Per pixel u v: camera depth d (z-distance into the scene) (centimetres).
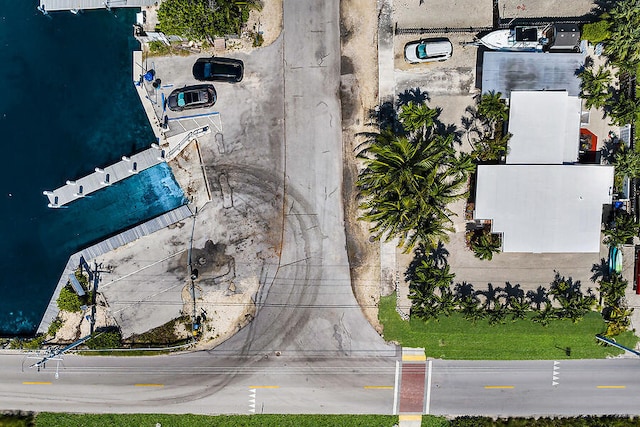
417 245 3269
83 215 3403
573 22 3225
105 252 3303
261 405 3291
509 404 3288
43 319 3328
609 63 3244
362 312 3284
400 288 3278
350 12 3247
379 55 3259
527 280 3284
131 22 3372
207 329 3288
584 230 3133
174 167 3331
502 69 3144
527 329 3266
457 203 3253
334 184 3272
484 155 3162
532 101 3080
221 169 3303
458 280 3288
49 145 3412
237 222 3291
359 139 3269
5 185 3428
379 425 3291
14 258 3422
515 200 3108
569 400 3291
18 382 3309
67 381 3309
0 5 3400
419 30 3253
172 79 3300
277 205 3281
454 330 3269
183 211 3294
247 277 3284
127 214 3397
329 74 3256
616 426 3266
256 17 3253
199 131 3294
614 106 3130
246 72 3275
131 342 3291
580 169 3102
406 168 2775
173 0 2941
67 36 3406
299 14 3247
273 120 3275
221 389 3288
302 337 3281
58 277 3412
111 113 3397
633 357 3281
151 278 3300
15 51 3419
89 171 3406
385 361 3281
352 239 3278
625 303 3278
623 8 2981
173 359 3288
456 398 3284
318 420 3291
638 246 3259
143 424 3309
